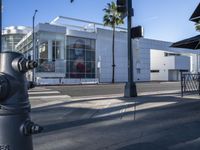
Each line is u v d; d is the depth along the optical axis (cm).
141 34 1425
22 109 305
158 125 830
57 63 4716
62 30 4766
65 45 4844
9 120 296
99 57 5394
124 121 894
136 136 710
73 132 757
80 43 5059
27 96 319
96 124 858
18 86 303
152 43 6831
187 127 802
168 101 1280
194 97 1449
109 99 1424
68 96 1791
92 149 607
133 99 1377
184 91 1583
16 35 6153
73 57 4959
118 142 657
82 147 622
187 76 1584
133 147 618
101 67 5481
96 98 1527
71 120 928
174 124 839
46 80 4353
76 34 4969
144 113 1009
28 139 310
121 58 5894
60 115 1020
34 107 1233
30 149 312
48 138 695
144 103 1216
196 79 1636
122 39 5897
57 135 725
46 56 4625
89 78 5150
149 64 6662
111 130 777
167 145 632
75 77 4969
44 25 4600
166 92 2016
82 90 2462
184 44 1199
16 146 298
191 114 980
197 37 1116
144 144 639
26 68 306
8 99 296
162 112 1021
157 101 1281
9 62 303
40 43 4591
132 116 966
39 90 2480
